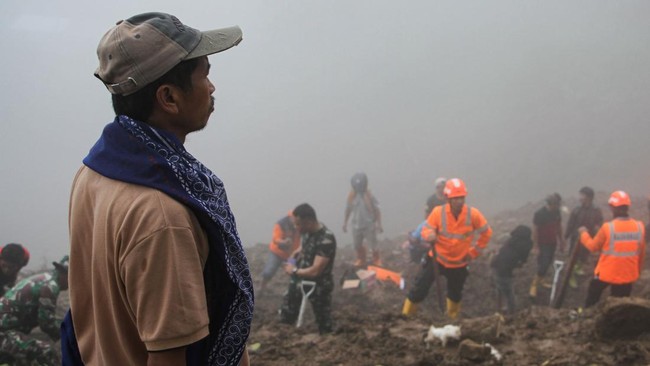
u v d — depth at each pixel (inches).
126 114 48.2
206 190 46.5
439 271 307.1
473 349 174.2
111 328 47.4
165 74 47.0
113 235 44.0
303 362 189.5
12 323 187.8
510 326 203.2
